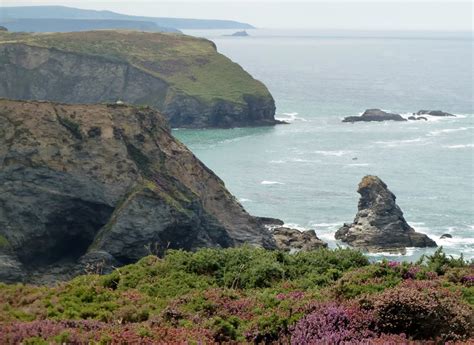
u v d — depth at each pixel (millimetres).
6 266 90812
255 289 31984
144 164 110438
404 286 26359
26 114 108562
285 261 35938
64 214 102000
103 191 103125
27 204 99375
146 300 29172
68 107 112938
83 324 23375
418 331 20703
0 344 20625
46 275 96000
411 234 109938
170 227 101438
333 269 33469
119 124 113312
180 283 32969
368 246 107875
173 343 19609
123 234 97812
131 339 20125
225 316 24766
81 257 97125
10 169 100938
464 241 109688
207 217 109688
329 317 21031
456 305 21797
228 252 36719
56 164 103500
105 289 31266
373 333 20156
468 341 19453
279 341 20547
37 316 26422
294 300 25891
